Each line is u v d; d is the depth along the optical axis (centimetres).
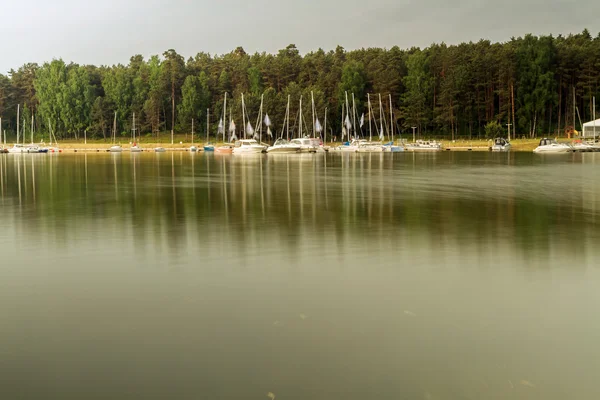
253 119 13850
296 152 10219
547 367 740
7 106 17138
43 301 1034
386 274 1216
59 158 8938
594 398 662
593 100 11444
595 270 1245
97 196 2888
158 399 667
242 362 759
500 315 938
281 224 1914
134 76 17012
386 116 13850
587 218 2048
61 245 1566
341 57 17662
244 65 16225
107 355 786
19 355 789
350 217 2080
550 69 12862
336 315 941
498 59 12988
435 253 1433
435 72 14512
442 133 13838
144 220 2022
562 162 6612
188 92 15075
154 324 905
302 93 13750
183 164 6638
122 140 15662
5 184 3694
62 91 15938
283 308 980
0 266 1314
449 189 3231
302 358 770
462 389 684
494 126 12356
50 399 668
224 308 982
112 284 1146
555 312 952
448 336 845
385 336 845
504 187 3369
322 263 1323
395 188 3309
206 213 2206
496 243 1561
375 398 664
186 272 1241
